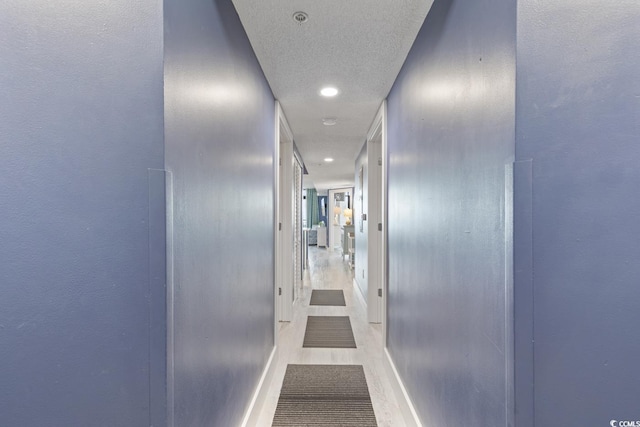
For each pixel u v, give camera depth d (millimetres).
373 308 3682
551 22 791
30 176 696
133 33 783
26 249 694
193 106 1001
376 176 3676
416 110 1698
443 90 1312
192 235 1001
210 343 1163
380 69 2072
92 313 746
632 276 750
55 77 716
